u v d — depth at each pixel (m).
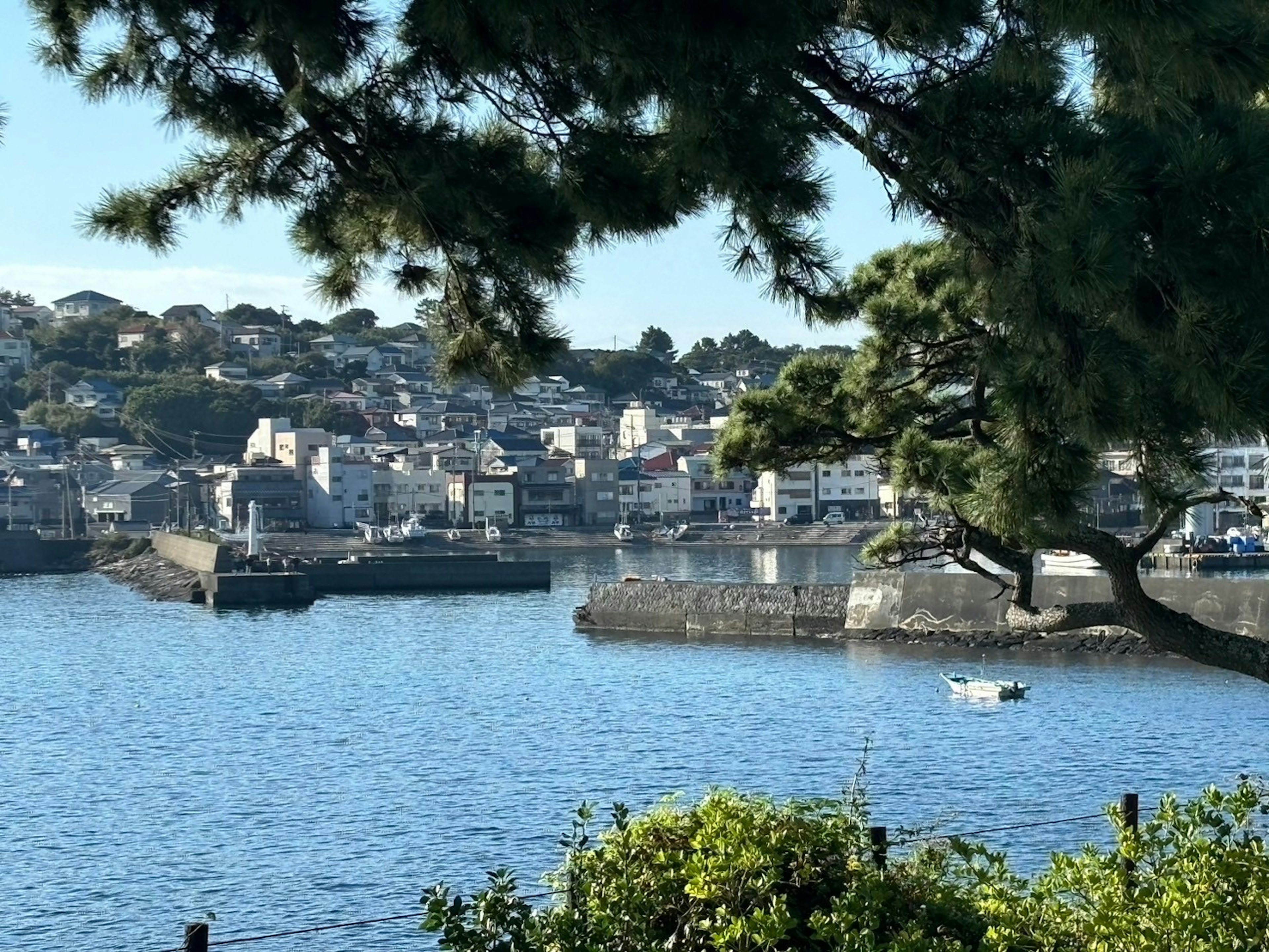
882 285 10.98
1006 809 27.14
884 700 40.84
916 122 7.40
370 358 188.88
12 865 24.48
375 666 52.47
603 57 6.88
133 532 129.62
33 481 134.25
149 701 44.50
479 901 6.93
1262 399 6.39
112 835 26.55
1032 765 31.50
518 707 41.81
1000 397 7.26
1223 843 7.84
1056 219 6.47
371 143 7.49
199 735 38.03
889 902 7.09
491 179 7.58
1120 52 6.43
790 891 7.12
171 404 154.25
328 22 6.96
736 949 6.63
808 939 6.79
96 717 41.31
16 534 111.88
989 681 41.47
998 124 7.25
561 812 27.95
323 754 34.81
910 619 55.12
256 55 7.48
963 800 28.09
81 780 32.00
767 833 7.21
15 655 57.47
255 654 56.97
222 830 26.77
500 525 142.62
